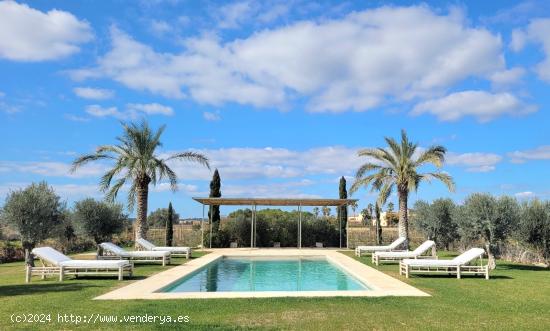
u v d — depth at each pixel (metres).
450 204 25.89
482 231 18.08
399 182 24.91
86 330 7.18
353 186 25.69
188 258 22.17
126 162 23.50
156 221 55.56
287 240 34.44
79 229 22.64
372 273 15.86
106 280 13.59
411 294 10.91
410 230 29.73
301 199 28.95
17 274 15.63
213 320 7.96
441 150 24.16
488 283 13.20
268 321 7.91
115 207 23.53
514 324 7.81
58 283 12.83
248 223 33.72
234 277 17.25
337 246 34.91
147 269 17.02
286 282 15.94
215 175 35.56
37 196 16.86
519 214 18.73
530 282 13.47
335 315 8.44
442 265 14.68
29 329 7.23
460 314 8.62
